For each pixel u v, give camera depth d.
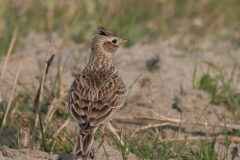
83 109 11.12
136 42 28.00
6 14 31.47
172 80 21.00
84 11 33.66
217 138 15.28
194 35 31.80
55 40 28.08
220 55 26.34
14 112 16.09
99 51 13.86
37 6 33.81
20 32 27.70
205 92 18.05
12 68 21.86
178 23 34.78
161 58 23.94
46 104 17.75
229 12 37.69
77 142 10.38
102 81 12.41
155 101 17.70
